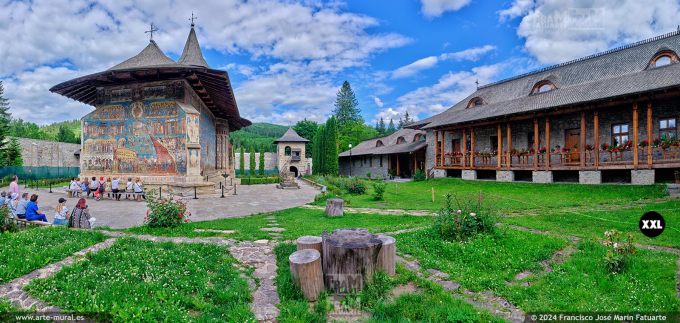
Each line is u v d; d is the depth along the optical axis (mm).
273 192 23078
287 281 5594
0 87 36750
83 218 9273
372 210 14156
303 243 6281
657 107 18000
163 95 19562
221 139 30984
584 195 16062
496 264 6652
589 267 6223
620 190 15859
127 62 20953
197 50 29812
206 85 21656
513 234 8352
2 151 34719
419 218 11859
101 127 20203
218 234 8906
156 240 8172
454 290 5652
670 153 16219
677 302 4836
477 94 32000
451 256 7254
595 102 17984
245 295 5258
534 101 22484
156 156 19391
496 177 23906
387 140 47625
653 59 19250
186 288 5406
